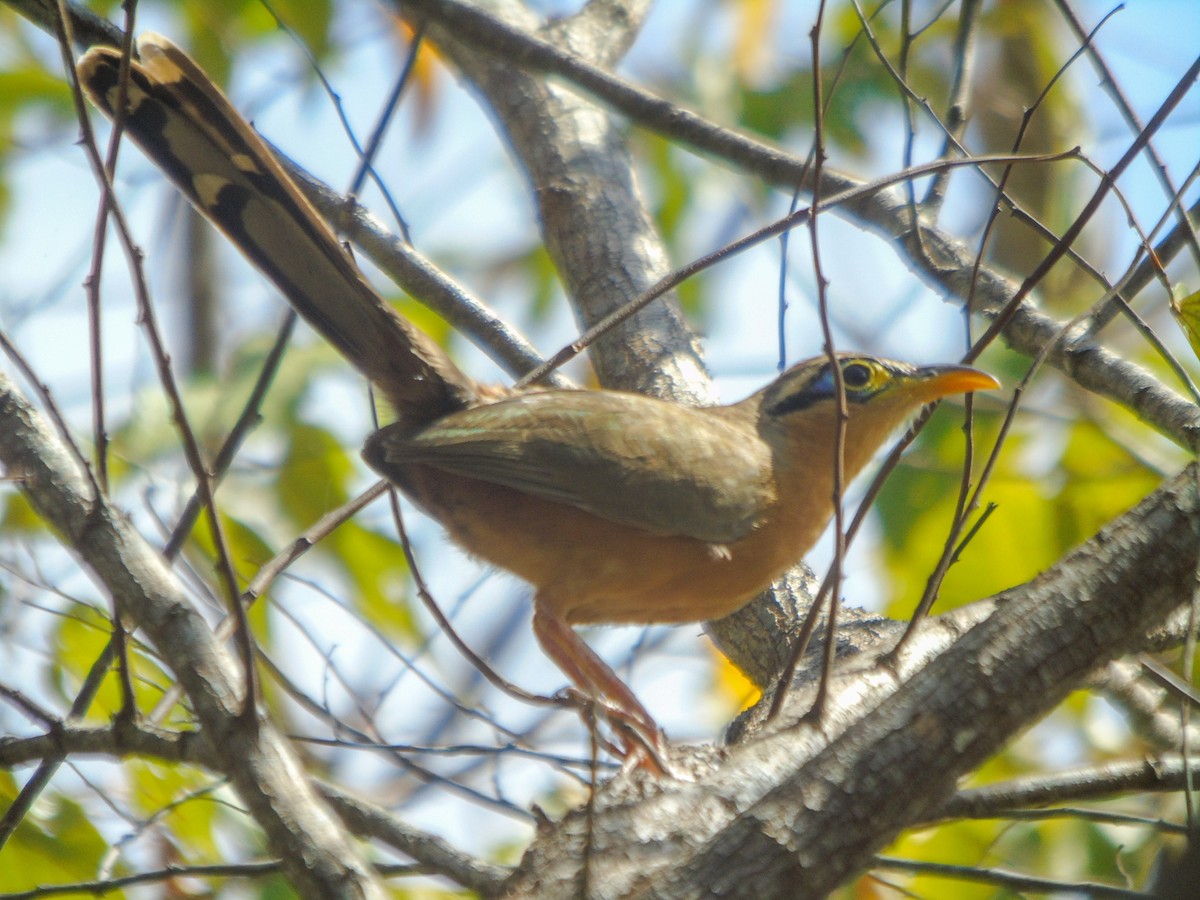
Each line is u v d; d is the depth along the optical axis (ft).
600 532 32.32
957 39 36.76
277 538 40.34
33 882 31.65
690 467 32.55
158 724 26.61
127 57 22.72
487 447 31.94
